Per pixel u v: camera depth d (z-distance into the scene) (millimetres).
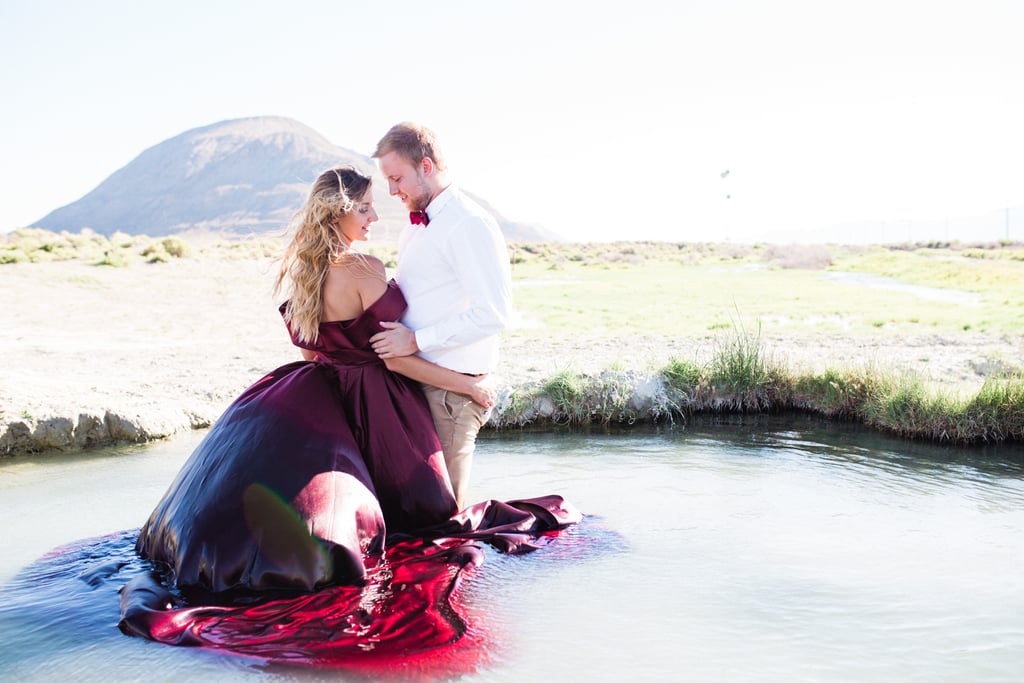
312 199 4082
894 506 5348
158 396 9070
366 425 4164
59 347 14281
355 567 3566
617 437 7984
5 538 4648
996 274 36625
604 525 4844
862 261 57625
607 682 2887
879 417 8445
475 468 6520
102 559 4129
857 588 3852
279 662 2984
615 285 33562
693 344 13672
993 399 7816
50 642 3158
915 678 2932
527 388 8914
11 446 7234
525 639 3240
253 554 3479
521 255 59344
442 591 3582
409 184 4223
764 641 3246
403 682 2865
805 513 5160
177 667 2957
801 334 15250
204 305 22750
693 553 4344
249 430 3809
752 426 8594
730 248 94875
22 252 33000
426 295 4309
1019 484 5980
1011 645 3221
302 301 4129
